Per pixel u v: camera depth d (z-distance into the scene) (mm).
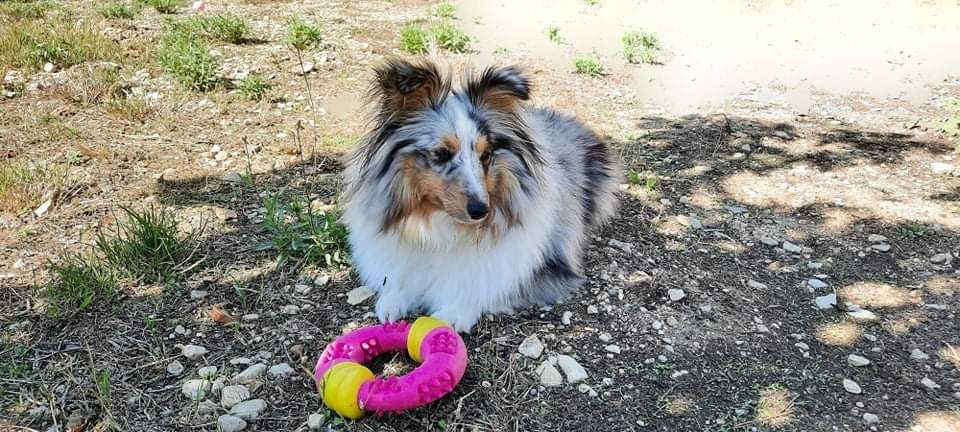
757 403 796
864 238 1165
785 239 1163
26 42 1981
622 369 844
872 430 760
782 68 2133
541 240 940
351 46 2178
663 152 1496
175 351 848
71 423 729
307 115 1617
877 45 2398
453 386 760
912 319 955
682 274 1049
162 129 1508
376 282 957
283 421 747
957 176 1389
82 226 1116
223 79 1798
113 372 807
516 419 759
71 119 1532
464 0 2951
